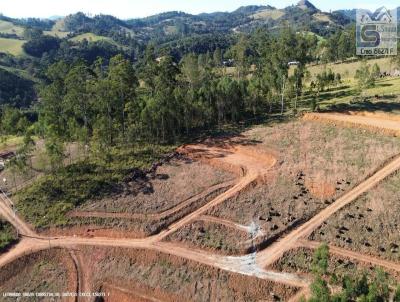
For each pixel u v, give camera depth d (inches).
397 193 2652.6
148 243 2536.9
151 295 2231.8
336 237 2415.1
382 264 2219.5
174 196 2903.5
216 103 3956.7
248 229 2559.1
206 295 2187.5
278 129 3668.8
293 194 2807.6
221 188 2950.3
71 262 2449.6
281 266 2284.7
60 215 2787.9
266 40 6835.6
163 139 3673.7
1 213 2874.0
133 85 4065.0
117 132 3676.2
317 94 4648.1
